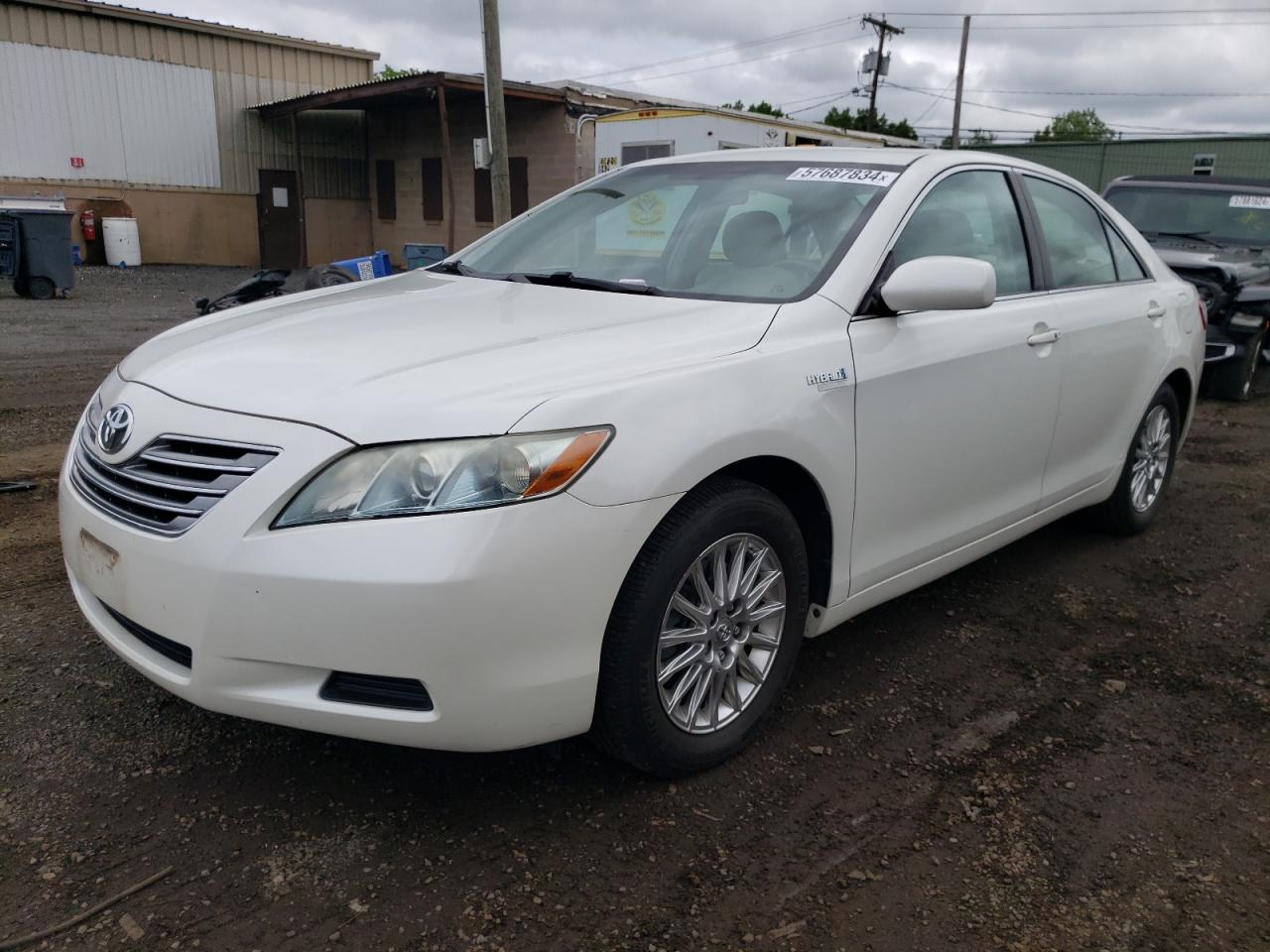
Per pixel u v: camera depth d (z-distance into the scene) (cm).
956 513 351
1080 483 427
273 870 236
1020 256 389
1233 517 546
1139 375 448
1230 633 395
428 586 217
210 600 227
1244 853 258
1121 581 444
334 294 357
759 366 272
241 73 2430
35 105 2142
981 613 404
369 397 234
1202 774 294
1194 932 229
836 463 291
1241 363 879
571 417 232
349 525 221
